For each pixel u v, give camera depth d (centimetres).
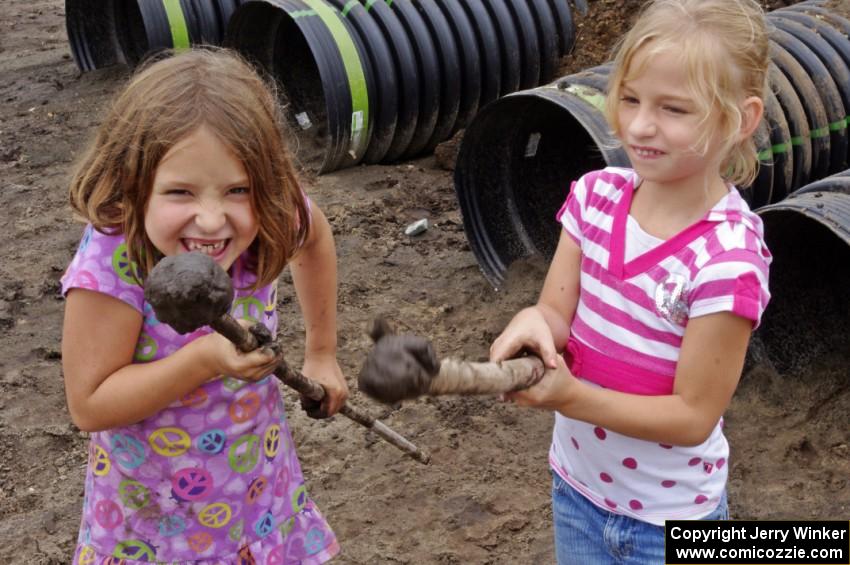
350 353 500
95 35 927
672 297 223
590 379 241
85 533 269
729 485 402
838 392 446
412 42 714
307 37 670
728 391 224
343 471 419
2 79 923
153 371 232
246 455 261
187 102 218
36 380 485
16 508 403
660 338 228
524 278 554
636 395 228
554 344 234
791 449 421
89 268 235
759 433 433
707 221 222
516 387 207
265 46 779
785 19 656
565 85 527
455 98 734
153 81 225
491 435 439
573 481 256
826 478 405
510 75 767
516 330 224
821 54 616
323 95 782
